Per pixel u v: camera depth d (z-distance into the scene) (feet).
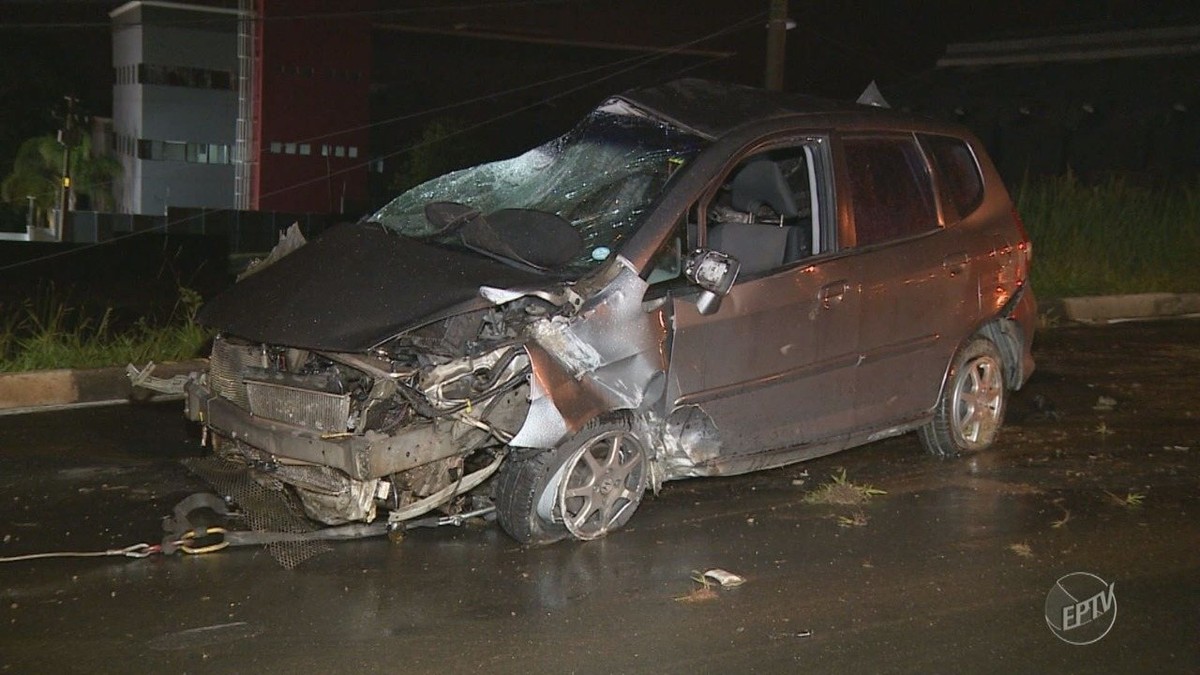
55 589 16.97
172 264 57.11
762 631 15.60
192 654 14.79
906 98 119.24
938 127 23.21
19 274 52.95
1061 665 14.67
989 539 19.25
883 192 21.67
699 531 19.52
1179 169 89.25
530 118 152.66
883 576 17.60
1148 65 102.06
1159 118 92.38
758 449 19.95
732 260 17.99
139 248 56.65
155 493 21.50
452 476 18.08
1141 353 35.24
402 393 16.78
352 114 141.38
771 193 21.20
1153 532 19.65
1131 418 27.43
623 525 19.47
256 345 18.89
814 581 17.38
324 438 16.88
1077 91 103.24
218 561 18.03
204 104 142.31
